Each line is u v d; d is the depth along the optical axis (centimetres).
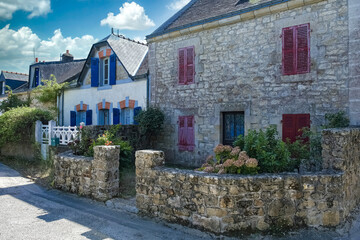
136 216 526
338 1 685
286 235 413
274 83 782
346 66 674
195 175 453
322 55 707
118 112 1178
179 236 436
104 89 1259
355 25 658
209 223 432
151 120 968
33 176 880
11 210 564
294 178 430
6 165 1080
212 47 903
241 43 842
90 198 636
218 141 886
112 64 1216
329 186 426
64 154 759
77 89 1398
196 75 940
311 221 426
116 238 432
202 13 984
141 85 1105
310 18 723
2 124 1175
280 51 770
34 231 457
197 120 938
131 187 677
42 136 1094
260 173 455
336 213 423
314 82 718
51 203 612
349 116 666
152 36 1039
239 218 422
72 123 1383
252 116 818
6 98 1906
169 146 1014
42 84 1705
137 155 546
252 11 804
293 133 747
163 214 498
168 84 1015
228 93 867
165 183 495
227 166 459
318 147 617
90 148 737
